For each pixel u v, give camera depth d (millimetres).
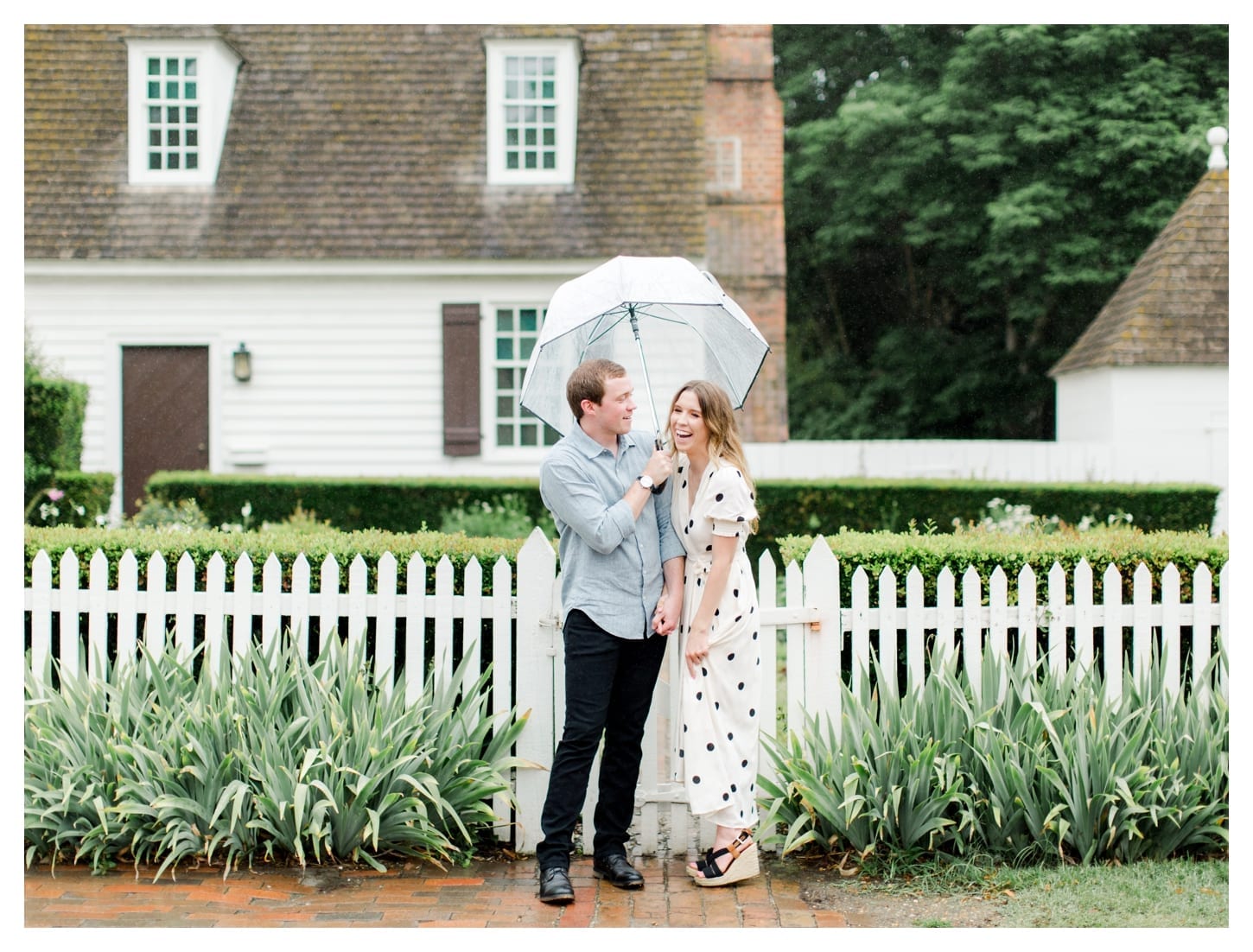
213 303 14422
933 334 27234
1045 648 5344
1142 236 22781
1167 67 23000
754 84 18625
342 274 14305
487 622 5336
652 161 14836
